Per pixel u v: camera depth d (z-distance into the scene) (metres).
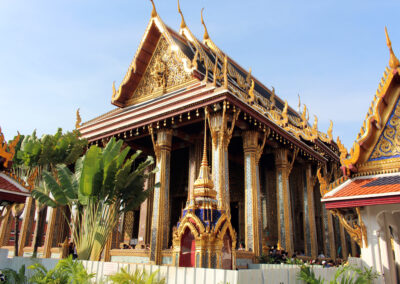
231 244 8.42
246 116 15.20
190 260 7.98
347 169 8.11
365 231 7.73
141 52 20.28
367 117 8.19
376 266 7.46
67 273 7.79
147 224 18.81
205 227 8.02
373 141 8.12
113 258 16.38
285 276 6.42
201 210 8.41
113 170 13.69
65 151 17.58
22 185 10.38
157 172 16.09
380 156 7.96
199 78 17.48
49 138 17.30
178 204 21.23
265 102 22.41
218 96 14.04
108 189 13.89
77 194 14.64
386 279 7.48
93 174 13.33
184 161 21.53
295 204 22.66
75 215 18.41
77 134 18.33
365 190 7.42
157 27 19.80
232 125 14.46
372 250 7.58
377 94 8.16
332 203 7.73
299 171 22.94
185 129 17.78
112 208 14.63
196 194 9.02
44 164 17.33
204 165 9.63
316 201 23.34
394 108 8.00
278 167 18.72
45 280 7.78
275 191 21.56
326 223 21.59
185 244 8.20
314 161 21.52
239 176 21.95
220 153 13.97
